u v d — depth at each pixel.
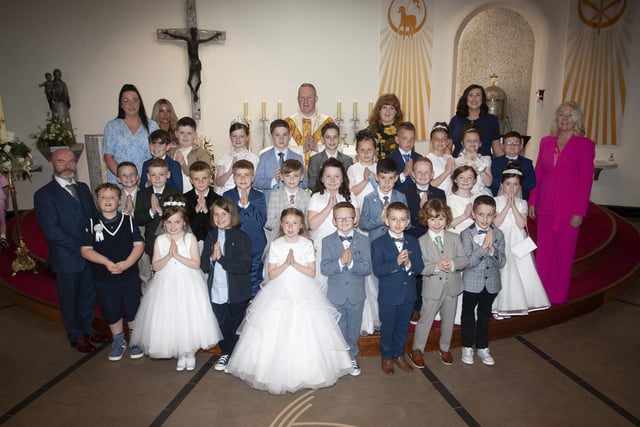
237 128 4.09
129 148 4.07
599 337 3.78
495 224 3.64
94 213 3.55
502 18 8.05
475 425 2.70
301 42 7.38
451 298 3.24
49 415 2.77
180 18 7.11
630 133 7.53
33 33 6.93
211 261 3.18
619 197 7.78
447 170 3.76
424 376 3.20
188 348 3.08
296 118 4.81
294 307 2.94
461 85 8.42
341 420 2.73
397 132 3.97
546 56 7.48
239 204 3.47
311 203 3.45
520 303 3.62
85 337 3.62
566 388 3.07
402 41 7.53
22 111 7.13
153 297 3.12
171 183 3.82
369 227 3.43
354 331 3.19
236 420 2.73
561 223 3.91
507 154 3.98
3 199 5.56
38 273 4.82
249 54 7.30
